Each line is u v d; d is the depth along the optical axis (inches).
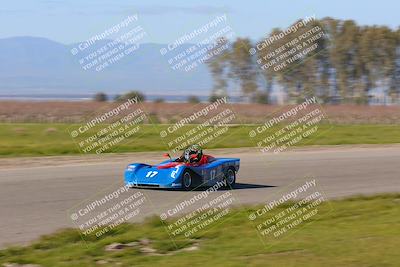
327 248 1726.1
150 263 1550.2
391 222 2144.4
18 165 3393.2
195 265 1530.5
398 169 3779.5
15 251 1619.1
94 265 1514.5
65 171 3181.6
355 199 2613.2
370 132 6407.5
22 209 2190.0
